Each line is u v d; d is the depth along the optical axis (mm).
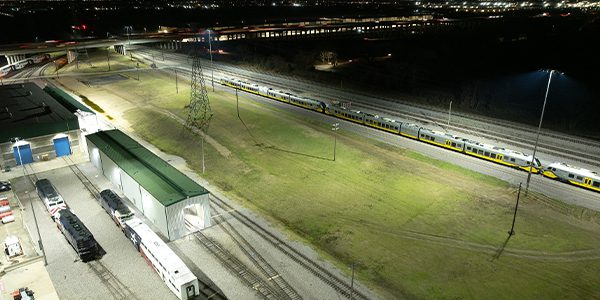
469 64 151125
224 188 59469
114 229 48875
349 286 39375
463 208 52625
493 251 44219
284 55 177375
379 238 47031
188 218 50938
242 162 68000
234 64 159875
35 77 134250
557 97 108625
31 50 150125
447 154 69250
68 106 81500
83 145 70688
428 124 85312
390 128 80062
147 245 41656
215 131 82000
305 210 53344
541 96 110000
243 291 38594
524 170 62250
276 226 49438
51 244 45750
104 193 53594
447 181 59750
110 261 43031
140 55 181750
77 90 116875
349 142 75125
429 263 42625
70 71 144750
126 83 124500
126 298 37844
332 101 103750
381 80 131125
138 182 50156
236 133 80812
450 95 111625
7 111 73875
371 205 54062
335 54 165375
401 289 39031
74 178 61938
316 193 57562
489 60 156250
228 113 92875
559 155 68438
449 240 46344
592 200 53719
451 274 40938
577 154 68875
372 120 83062
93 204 54438
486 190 56875
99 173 63719
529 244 45156
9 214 50688
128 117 92875
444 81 128750
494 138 76750
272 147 74062
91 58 173750
